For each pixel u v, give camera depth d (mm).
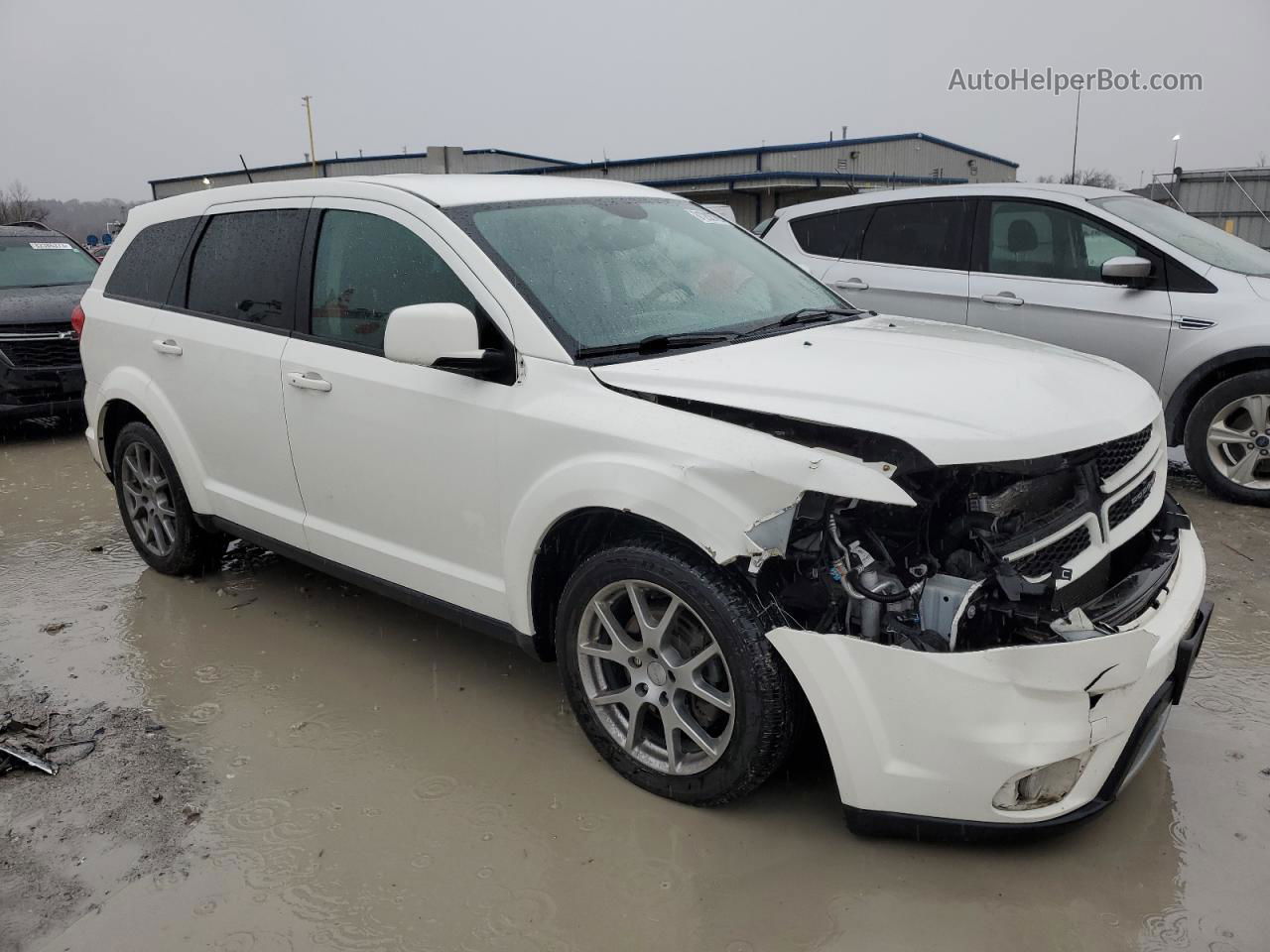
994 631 2500
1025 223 6238
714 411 2734
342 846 2826
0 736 3479
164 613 4539
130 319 4598
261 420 3951
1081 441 2652
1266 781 2996
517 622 3225
